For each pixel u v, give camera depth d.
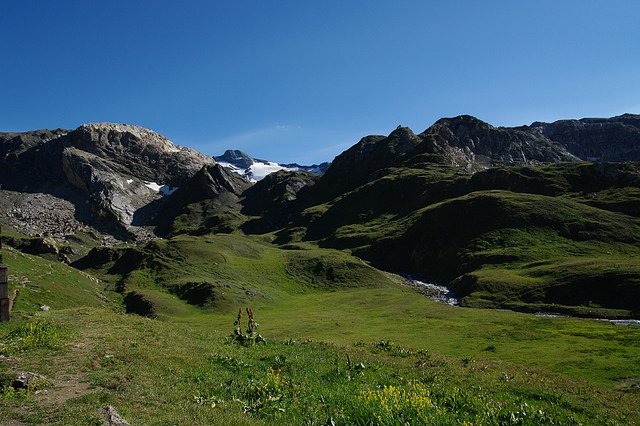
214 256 150.38
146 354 19.08
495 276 110.06
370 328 74.44
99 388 14.41
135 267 143.12
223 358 20.42
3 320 24.52
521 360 46.31
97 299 103.75
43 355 17.50
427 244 163.88
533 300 92.81
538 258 122.75
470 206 166.62
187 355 20.33
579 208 150.62
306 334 70.38
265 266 151.50
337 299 115.31
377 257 176.75
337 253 168.12
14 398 12.70
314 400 15.20
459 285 120.06
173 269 137.25
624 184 173.62
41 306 75.06
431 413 13.48
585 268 98.50
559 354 48.47
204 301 109.38
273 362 21.44
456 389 18.86
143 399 13.73
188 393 14.91
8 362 15.94
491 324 73.06
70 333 21.75
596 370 40.25
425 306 97.00
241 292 116.81
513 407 17.58
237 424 12.30
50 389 13.94
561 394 22.52
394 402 13.83
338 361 23.88
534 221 146.75
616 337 56.38
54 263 117.94
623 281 87.19
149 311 97.62
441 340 60.75
